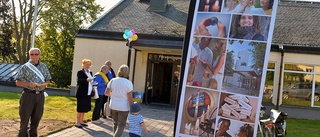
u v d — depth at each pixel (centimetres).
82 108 884
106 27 1838
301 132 1065
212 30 532
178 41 1627
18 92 1894
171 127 1015
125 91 656
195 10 546
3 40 3238
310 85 1571
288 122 1342
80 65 1820
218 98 518
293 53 1571
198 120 527
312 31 1695
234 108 507
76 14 3294
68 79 3341
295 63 1573
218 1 534
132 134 600
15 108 1097
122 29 1812
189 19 551
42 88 640
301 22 1797
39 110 645
